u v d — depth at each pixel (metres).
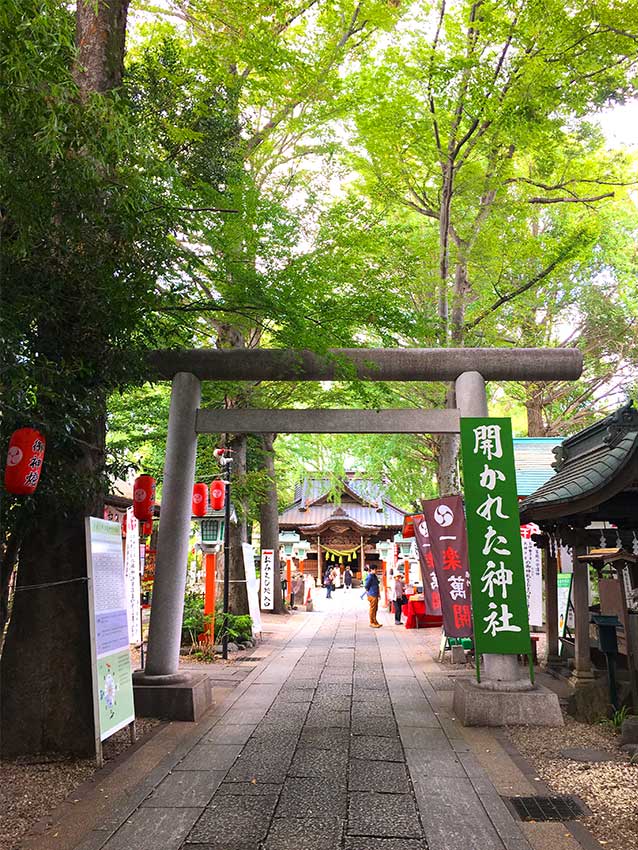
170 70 8.82
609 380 23.92
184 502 8.88
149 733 7.32
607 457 8.27
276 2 10.34
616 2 10.89
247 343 13.82
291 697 9.35
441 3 12.31
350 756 6.42
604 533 9.47
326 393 14.93
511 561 8.09
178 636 8.69
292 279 7.61
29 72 4.31
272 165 12.80
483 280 14.96
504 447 8.24
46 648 6.60
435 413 8.84
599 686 8.16
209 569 13.55
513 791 5.40
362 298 8.25
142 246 6.16
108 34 7.47
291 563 30.91
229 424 9.00
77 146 5.02
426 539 12.16
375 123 12.67
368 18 11.71
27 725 6.45
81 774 5.85
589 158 18.23
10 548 6.71
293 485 44.66
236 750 6.62
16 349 5.33
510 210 14.30
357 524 45.97
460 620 9.01
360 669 11.93
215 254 8.00
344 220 8.98
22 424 6.01
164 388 15.87
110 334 6.54
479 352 8.89
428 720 7.94
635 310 22.02
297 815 4.89
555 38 11.50
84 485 6.60
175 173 6.08
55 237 5.80
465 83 11.80
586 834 4.53
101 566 6.55
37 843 4.41
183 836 4.52
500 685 7.95
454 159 13.13
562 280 18.97
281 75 10.20
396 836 4.52
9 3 4.00
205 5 10.41
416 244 13.15
